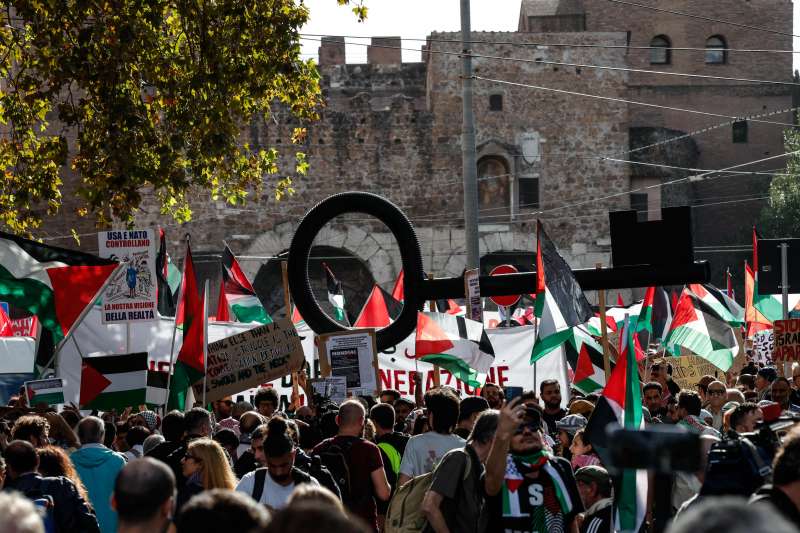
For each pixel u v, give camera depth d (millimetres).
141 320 14344
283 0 17656
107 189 17672
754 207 57500
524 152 50219
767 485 5246
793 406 13797
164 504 4793
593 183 50500
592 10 59625
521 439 7047
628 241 14312
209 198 47781
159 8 17094
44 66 17422
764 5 59656
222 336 16438
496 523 6984
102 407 13297
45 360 15711
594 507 7836
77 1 16969
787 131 53688
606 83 50594
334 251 49969
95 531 7555
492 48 50156
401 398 13430
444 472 7289
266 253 48250
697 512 2273
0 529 3471
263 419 11062
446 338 15289
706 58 59562
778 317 23797
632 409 8633
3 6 19062
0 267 13930
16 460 7496
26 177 19156
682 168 53000
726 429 9445
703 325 19547
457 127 49875
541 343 14250
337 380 13789
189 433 9406
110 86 16984
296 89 18531
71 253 14164
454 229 49625
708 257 57406
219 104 17188
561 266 14273
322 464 9102
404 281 15320
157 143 17562
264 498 7477
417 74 56156
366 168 49438
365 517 9008
